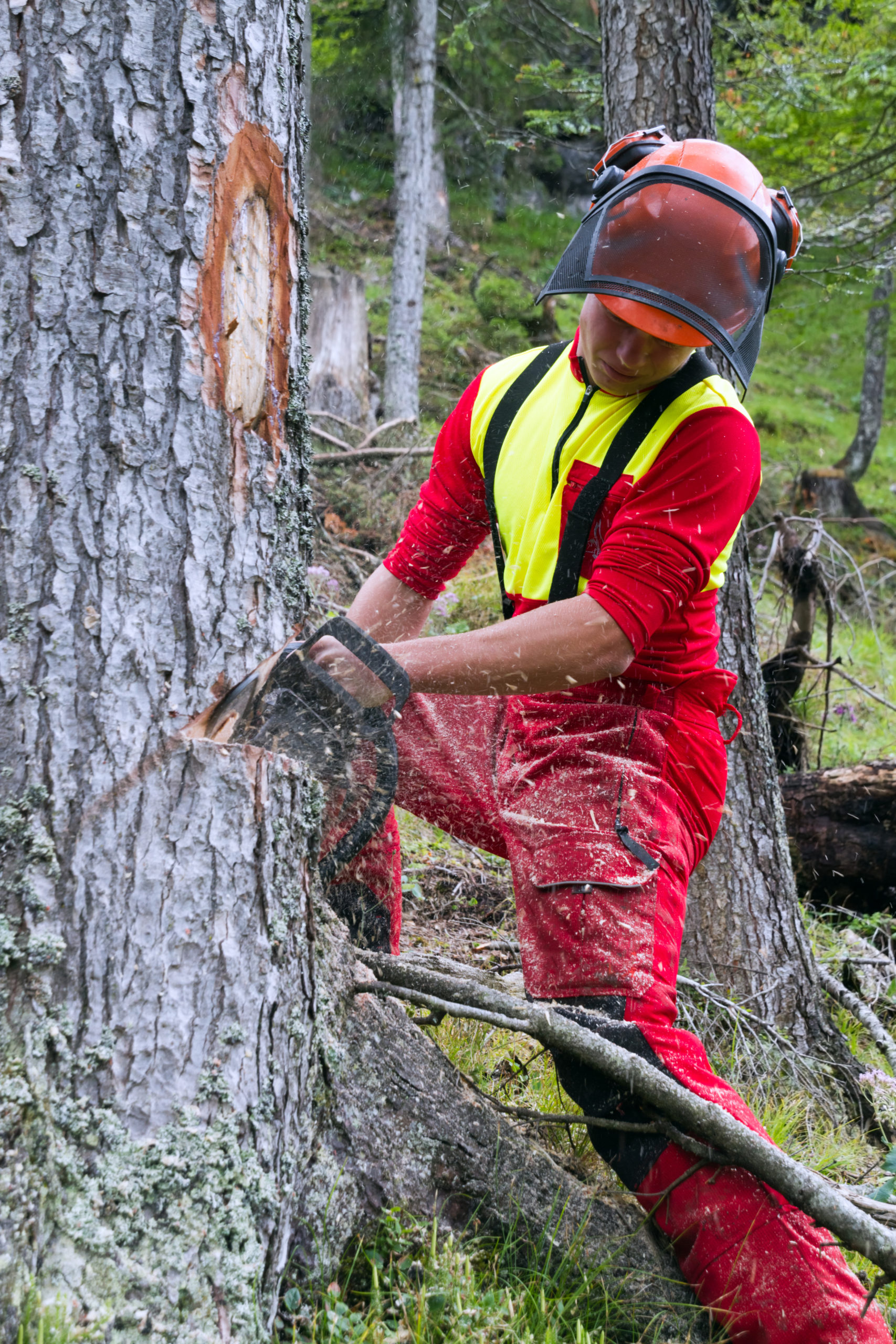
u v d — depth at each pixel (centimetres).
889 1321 191
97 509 145
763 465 1262
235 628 156
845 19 722
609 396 207
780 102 691
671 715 211
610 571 191
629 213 192
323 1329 154
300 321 176
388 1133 175
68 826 142
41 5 141
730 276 189
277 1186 151
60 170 142
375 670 178
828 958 389
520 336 1298
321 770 186
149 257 147
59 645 142
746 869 338
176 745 148
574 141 1141
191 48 149
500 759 224
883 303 1135
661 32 342
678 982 312
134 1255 135
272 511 163
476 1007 177
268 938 154
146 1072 142
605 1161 202
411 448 754
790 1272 175
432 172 1434
